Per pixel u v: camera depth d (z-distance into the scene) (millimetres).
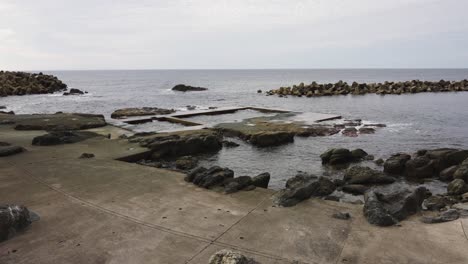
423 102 39562
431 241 4867
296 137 19516
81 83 98625
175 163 13406
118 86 83062
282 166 13977
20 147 10781
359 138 19406
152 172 8516
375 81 106000
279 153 16141
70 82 104875
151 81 111000
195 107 34969
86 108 35500
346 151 14320
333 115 26875
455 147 17406
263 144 17500
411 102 39719
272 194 6918
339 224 5496
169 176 8188
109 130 18281
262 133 17812
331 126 22250
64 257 4527
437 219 5566
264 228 5355
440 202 7992
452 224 5367
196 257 4527
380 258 4461
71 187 7277
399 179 11992
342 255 4555
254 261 4133
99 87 78812
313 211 6043
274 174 12812
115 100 45094
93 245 4840
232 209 6121
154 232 5227
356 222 5574
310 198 6730
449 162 12398
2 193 6883
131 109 29031
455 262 4316
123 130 18453
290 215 5859
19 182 7605
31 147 11789
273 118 25188
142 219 5684
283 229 5316
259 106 35906
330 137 19625
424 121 25656
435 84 60906
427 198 8594
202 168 8070
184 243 4891
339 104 38594
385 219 5445
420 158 12344
